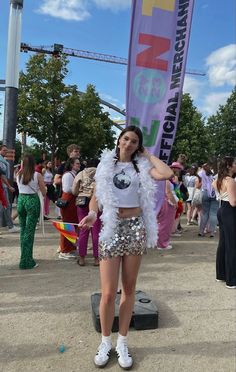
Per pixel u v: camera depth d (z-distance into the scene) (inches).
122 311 139.4
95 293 188.2
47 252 295.7
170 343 153.3
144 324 163.9
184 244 336.8
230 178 217.6
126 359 135.5
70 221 271.0
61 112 935.7
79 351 146.9
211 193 369.1
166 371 133.9
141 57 247.8
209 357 143.3
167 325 169.0
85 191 249.0
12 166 398.9
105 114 1339.8
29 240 249.1
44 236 354.0
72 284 219.3
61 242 278.2
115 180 133.7
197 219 469.7
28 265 250.2
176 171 372.8
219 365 137.9
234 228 216.5
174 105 251.1
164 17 247.1
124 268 135.5
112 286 134.5
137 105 250.7
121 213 133.6
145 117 251.4
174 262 271.6
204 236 378.0
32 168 243.8
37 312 180.7
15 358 141.5
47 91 903.1
